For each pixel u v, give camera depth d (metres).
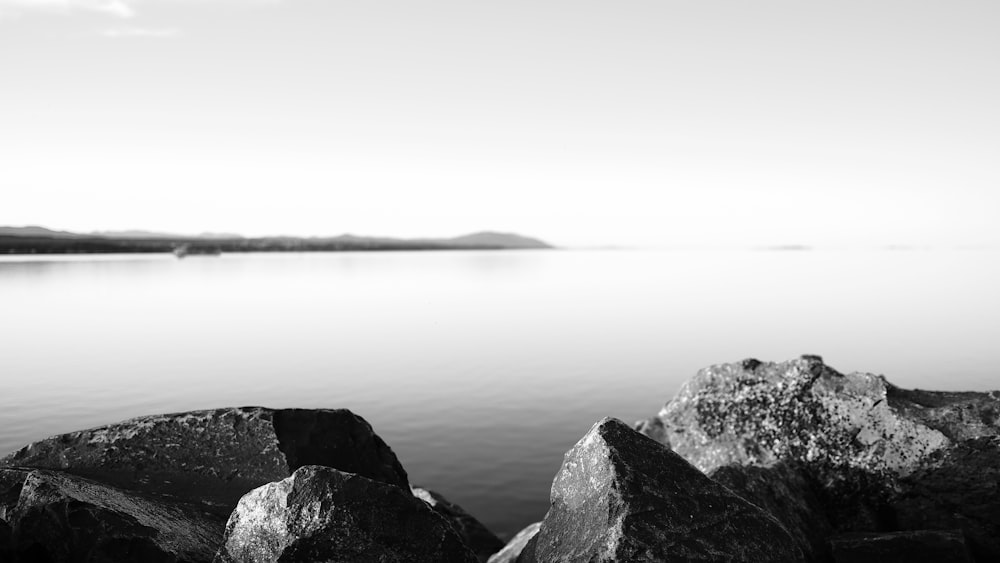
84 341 42.84
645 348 39.72
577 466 7.48
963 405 10.55
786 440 11.42
